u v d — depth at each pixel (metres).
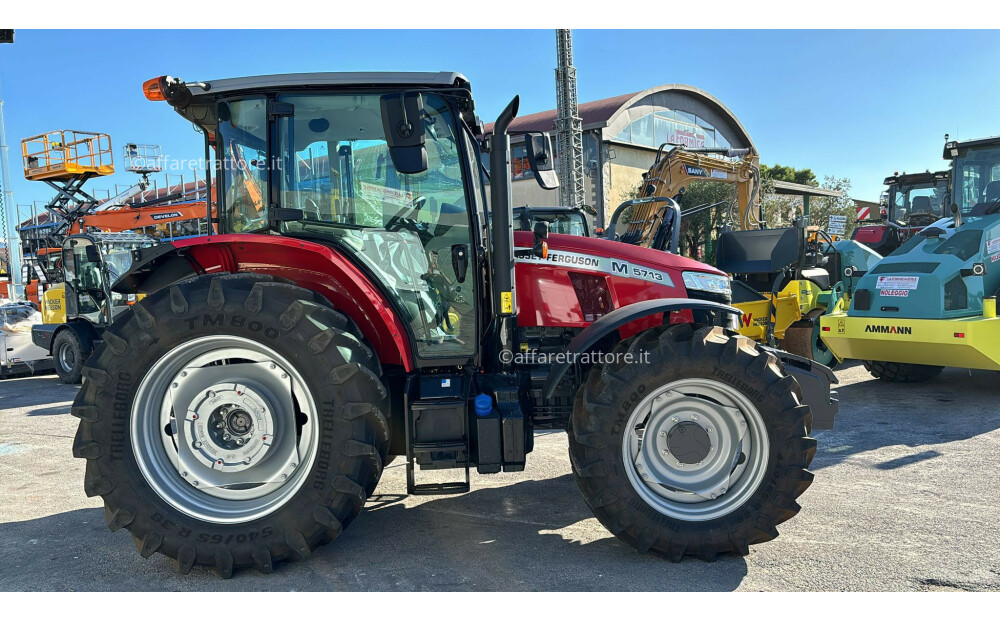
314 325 2.83
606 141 20.94
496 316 3.30
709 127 25.23
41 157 15.18
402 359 3.08
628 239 8.61
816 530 3.24
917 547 3.03
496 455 3.01
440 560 2.99
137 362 2.84
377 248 3.26
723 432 3.07
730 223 10.59
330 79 3.08
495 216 3.23
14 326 10.06
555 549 3.10
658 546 2.91
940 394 6.36
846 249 8.44
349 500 2.84
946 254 6.03
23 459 5.03
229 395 2.93
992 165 7.96
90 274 9.02
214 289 2.86
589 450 2.94
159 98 3.23
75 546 3.23
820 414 3.39
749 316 7.46
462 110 3.38
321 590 2.72
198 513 2.85
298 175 3.19
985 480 3.94
